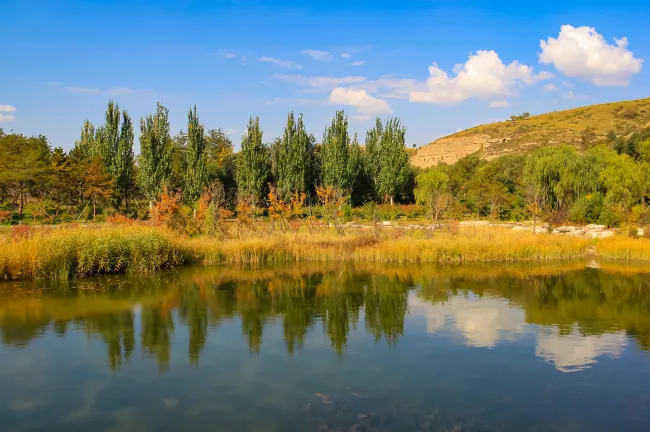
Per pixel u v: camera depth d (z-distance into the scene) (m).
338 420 6.48
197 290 15.02
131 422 6.44
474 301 13.73
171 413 6.70
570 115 104.12
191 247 20.56
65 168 39.84
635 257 21.89
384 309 12.78
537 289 15.41
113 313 12.12
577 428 6.32
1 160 40.31
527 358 9.03
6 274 16.06
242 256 20.62
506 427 6.34
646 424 6.45
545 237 23.56
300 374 8.13
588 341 10.09
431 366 8.57
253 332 10.60
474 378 8.02
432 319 11.77
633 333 10.66
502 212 40.44
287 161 51.06
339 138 50.03
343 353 9.23
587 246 23.58
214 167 58.69
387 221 37.31
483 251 21.30
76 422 6.46
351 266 19.91
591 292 14.96
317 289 15.30
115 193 43.75
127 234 18.94
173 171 50.56
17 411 6.79
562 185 35.88
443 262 20.88
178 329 10.78
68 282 15.92
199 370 8.31
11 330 10.59
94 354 9.11
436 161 97.31
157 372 8.22
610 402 7.14
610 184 32.34
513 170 57.69
